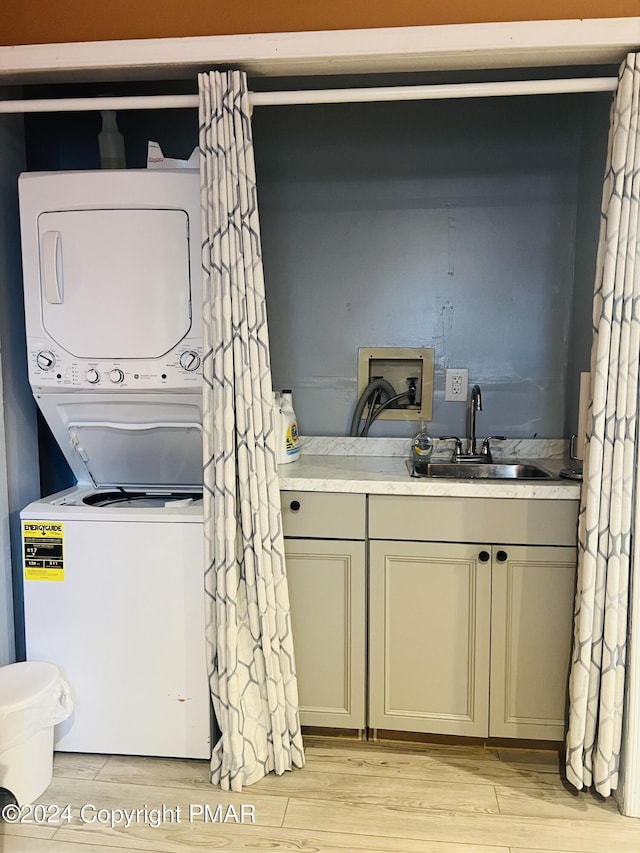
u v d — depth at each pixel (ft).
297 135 8.32
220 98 6.00
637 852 5.65
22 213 6.68
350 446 8.59
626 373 5.83
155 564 6.66
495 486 6.57
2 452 6.99
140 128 8.39
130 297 6.66
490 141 8.07
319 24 5.82
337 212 8.40
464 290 8.34
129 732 6.89
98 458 7.64
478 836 5.83
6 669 6.63
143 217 6.56
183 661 6.73
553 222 8.11
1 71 6.17
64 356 6.82
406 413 8.58
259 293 6.28
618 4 5.55
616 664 6.04
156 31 5.98
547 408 8.37
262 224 8.51
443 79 7.36
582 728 6.17
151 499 7.56
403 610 6.91
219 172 6.07
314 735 7.39
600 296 5.91
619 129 5.68
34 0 6.05
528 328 8.30
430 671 6.95
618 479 5.90
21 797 6.19
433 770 6.77
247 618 6.55
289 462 7.95
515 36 5.63
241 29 5.90
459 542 6.73
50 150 8.33
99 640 6.80
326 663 7.07
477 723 6.91
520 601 6.71
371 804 6.25
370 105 8.18
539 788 6.50
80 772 6.75
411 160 8.21
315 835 5.85
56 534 6.73
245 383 6.24
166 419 7.13
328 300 8.55
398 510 6.77
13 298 7.25
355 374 8.61
